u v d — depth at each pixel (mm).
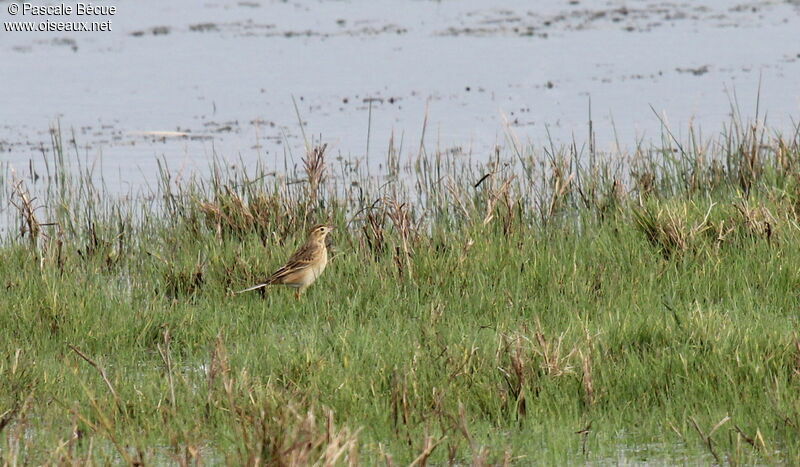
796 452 8094
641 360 10141
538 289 12633
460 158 20156
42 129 23625
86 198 17828
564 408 9258
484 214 15812
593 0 39312
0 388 9844
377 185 18453
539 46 31375
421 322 11453
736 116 22453
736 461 8055
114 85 27859
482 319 11609
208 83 27844
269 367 10328
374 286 12922
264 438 7895
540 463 8281
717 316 10734
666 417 8836
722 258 12898
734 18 34875
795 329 10539
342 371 10031
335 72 28797
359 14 37719
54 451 8242
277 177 18828
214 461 8500
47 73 29375
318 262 12859
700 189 16422
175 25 36094
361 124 23391
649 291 12016
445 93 26078
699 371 9570
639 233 13922
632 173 16859
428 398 9367
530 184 17062
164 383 9969
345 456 7945
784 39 31141
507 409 9266
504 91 26062
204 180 19172
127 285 13844
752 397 9047
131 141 22516
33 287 12750
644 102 24344
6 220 17625
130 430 8930
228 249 14266
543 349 9789
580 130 22078
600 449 8438
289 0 40875
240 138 22453
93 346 11461
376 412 9195
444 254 13586
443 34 33594
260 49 31953
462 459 8477
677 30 33125
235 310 12469
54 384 10086
